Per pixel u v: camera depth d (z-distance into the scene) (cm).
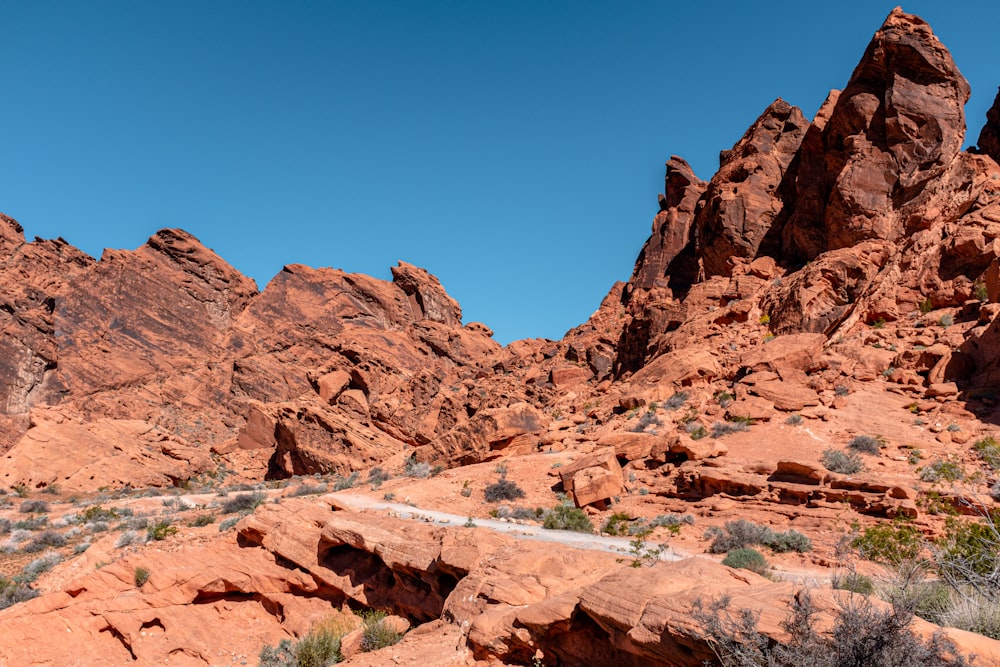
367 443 5544
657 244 6962
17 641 1895
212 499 4531
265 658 1827
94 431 5991
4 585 2580
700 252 5997
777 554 1891
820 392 3269
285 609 2123
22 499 4800
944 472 2264
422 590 1794
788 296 4400
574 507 2603
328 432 5544
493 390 5588
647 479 2759
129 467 5594
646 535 2184
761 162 5788
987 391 2856
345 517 2192
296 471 5591
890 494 2070
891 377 3303
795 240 5100
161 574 2134
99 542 2819
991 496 1958
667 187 7494
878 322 3912
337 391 6550
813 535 2000
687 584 1016
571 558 1459
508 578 1412
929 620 924
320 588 2130
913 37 4681
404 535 1947
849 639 709
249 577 2177
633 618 995
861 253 4353
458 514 2661
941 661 684
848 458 2498
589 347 6419
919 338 3531
